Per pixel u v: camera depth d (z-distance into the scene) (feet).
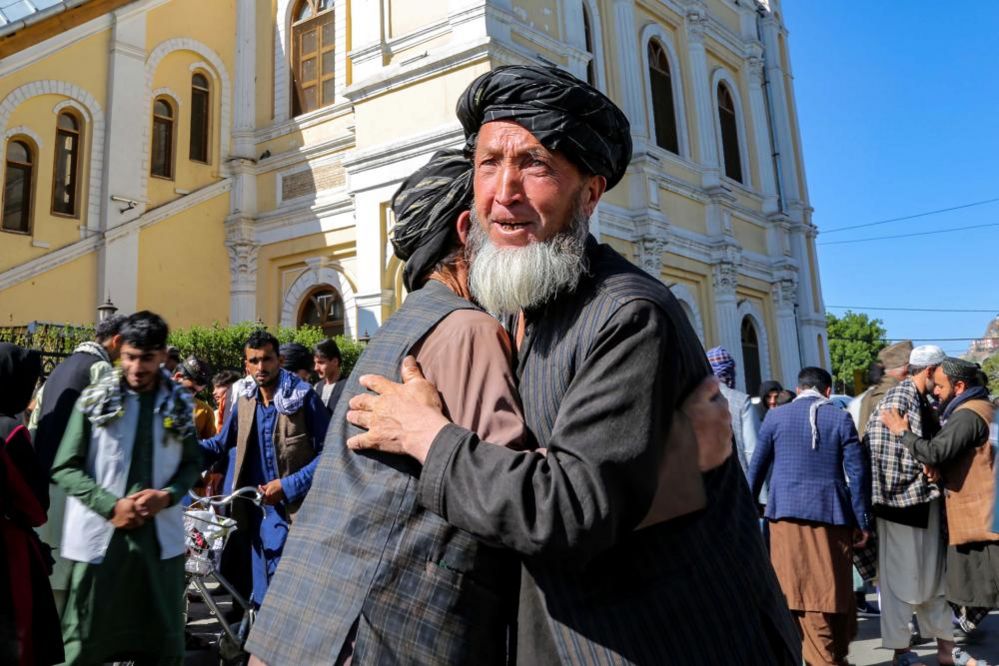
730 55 59.16
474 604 3.97
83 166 38.83
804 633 13.46
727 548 4.04
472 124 4.76
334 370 20.12
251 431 13.79
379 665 3.77
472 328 4.33
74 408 10.12
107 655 9.59
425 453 3.85
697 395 4.02
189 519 12.74
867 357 158.92
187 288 42.09
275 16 45.88
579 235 4.33
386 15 37.22
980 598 13.67
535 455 3.71
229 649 13.00
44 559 9.46
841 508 13.16
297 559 4.15
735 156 58.03
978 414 13.56
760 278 57.00
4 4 37.24
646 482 3.59
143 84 41.42
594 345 3.86
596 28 46.26
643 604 3.80
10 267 35.40
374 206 36.29
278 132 44.62
